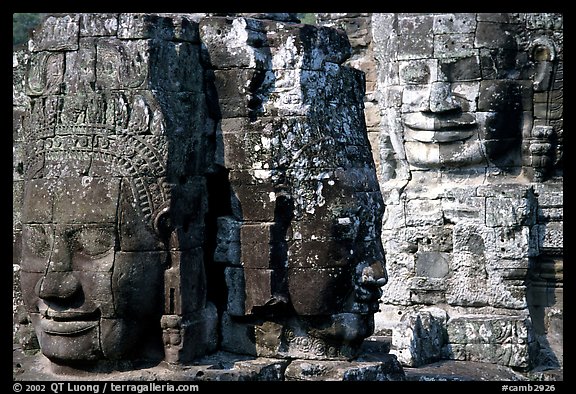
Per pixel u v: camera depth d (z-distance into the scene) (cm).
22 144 1266
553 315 1748
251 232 1116
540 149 1742
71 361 1065
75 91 1062
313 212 1111
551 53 1741
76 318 1054
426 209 1770
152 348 1092
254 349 1134
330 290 1108
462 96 1742
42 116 1074
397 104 1778
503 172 1770
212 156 1131
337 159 1126
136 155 1050
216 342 1141
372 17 1847
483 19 1742
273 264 1110
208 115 1130
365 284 1126
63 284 1045
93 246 1046
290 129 1114
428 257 1767
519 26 1755
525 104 1759
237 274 1128
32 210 1070
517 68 1756
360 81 1211
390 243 1792
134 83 1056
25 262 1081
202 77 1127
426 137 1761
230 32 1122
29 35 1105
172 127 1065
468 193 1741
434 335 1644
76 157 1055
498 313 1717
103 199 1044
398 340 1600
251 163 1115
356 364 1128
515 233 1711
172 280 1066
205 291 1121
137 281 1050
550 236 1744
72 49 1070
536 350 1680
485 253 1727
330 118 1142
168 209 1052
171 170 1062
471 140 1750
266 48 1131
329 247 1108
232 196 1125
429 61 1752
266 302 1109
